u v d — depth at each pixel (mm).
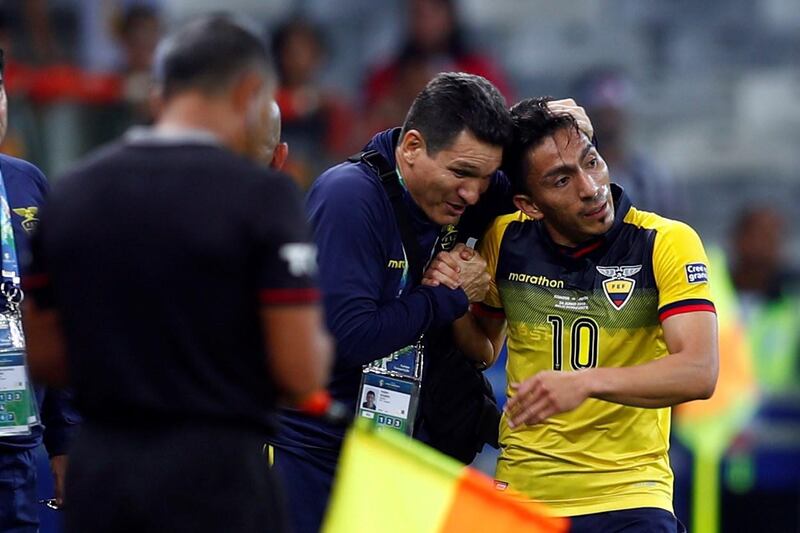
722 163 37250
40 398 14469
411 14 30953
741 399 24797
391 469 10891
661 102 38062
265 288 10039
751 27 38500
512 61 37906
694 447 24703
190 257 10008
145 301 10078
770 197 36938
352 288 13477
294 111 29016
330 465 14195
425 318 13625
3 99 13906
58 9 29375
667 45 38625
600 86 27594
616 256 14047
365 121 29844
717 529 24719
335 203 13672
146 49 28312
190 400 10086
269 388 10430
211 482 10055
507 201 14648
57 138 26594
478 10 38281
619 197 14188
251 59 10445
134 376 10125
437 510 10852
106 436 10305
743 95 38250
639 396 12977
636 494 13922
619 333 14016
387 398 14148
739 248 28141
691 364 13172
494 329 14914
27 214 14047
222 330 10094
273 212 10086
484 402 14734
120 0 29906
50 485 18062
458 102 13344
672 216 28125
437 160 13406
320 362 10250
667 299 13633
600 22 38500
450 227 14398
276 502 10445
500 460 14617
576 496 14031
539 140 13641
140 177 10172
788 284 32531
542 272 14273
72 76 26703
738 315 25156
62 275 10328
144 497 10047
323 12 37469
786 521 24984
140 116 26891
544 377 12773
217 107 10375
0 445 13648
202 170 10133
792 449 25109
